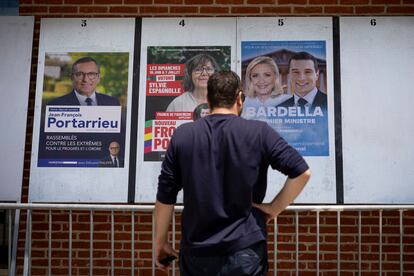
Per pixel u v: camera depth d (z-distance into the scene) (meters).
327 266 4.49
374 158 4.33
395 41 4.54
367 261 4.49
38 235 4.57
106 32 4.66
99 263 4.55
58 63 4.61
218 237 2.20
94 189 4.36
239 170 2.23
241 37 4.60
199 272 2.23
